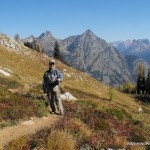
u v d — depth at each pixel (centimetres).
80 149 1449
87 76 11481
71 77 9975
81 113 2120
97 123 1923
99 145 1530
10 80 4516
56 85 1973
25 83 4806
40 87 4653
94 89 9962
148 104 12556
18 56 8912
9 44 9450
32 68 8462
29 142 1398
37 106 1984
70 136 1481
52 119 1859
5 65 7331
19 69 7706
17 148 1336
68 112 2072
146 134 2219
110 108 2656
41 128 1647
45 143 1380
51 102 1983
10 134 1517
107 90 10781
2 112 1748
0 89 2242
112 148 1562
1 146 1366
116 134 1848
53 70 1975
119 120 2414
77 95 6919
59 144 1373
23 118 1758
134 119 2719
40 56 10656
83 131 1617
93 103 2641
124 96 11931
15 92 2395
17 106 1883
